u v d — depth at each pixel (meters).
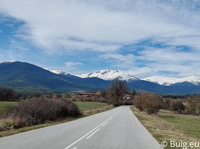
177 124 30.92
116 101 83.44
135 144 8.65
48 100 20.80
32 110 16.84
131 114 35.00
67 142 8.47
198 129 23.94
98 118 24.00
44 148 7.17
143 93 50.62
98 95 120.25
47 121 17.58
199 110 60.56
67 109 23.20
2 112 16.73
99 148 7.52
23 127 13.89
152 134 12.18
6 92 82.19
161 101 45.41
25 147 7.25
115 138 10.05
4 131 11.68
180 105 65.19
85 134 10.98
